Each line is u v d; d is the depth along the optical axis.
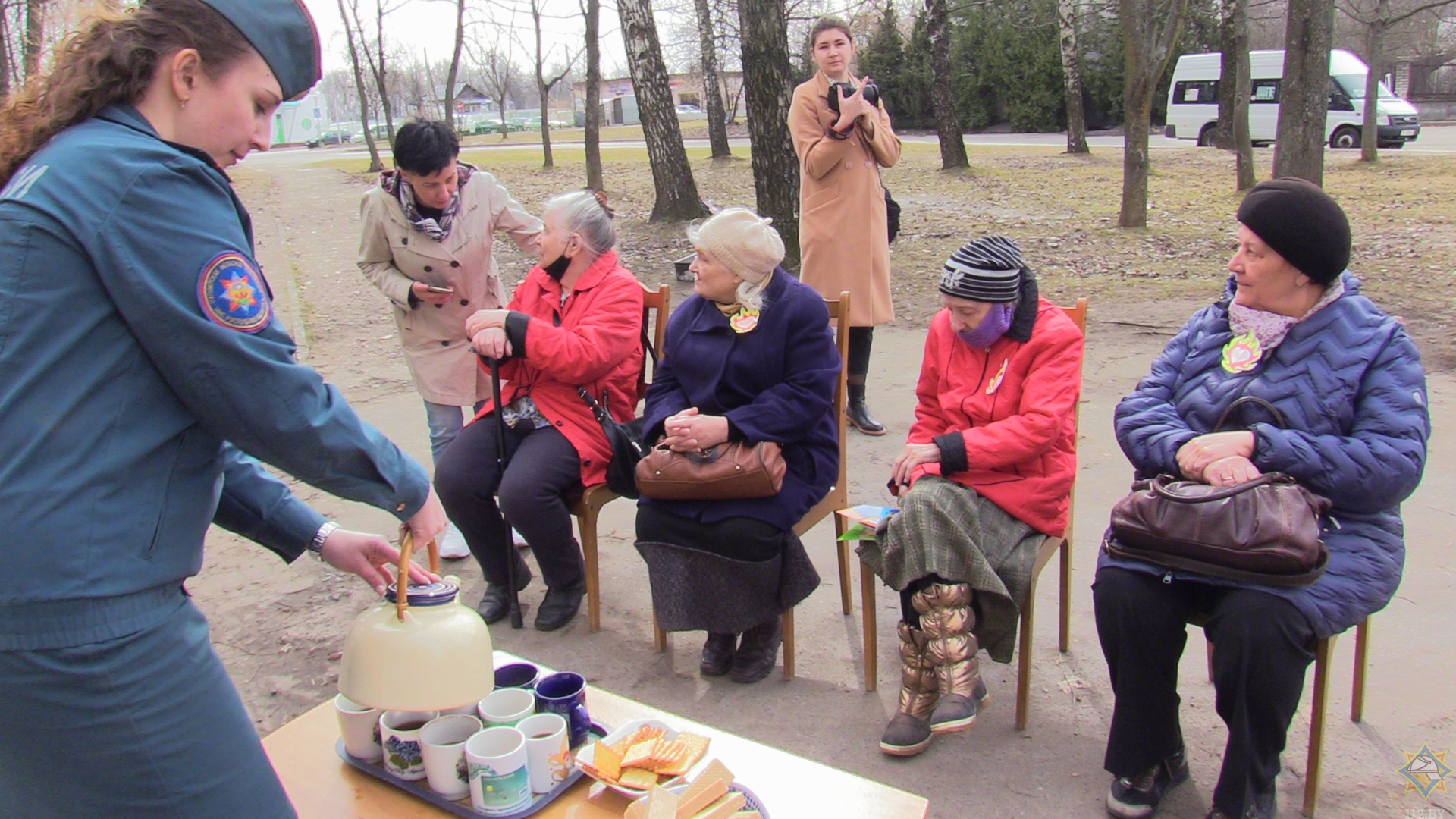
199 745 1.50
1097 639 3.24
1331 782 2.49
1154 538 2.27
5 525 1.33
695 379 3.17
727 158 22.92
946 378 2.97
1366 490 2.24
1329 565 2.23
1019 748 2.70
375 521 4.57
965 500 2.68
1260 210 2.35
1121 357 6.30
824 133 4.94
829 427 3.15
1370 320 2.37
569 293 3.47
